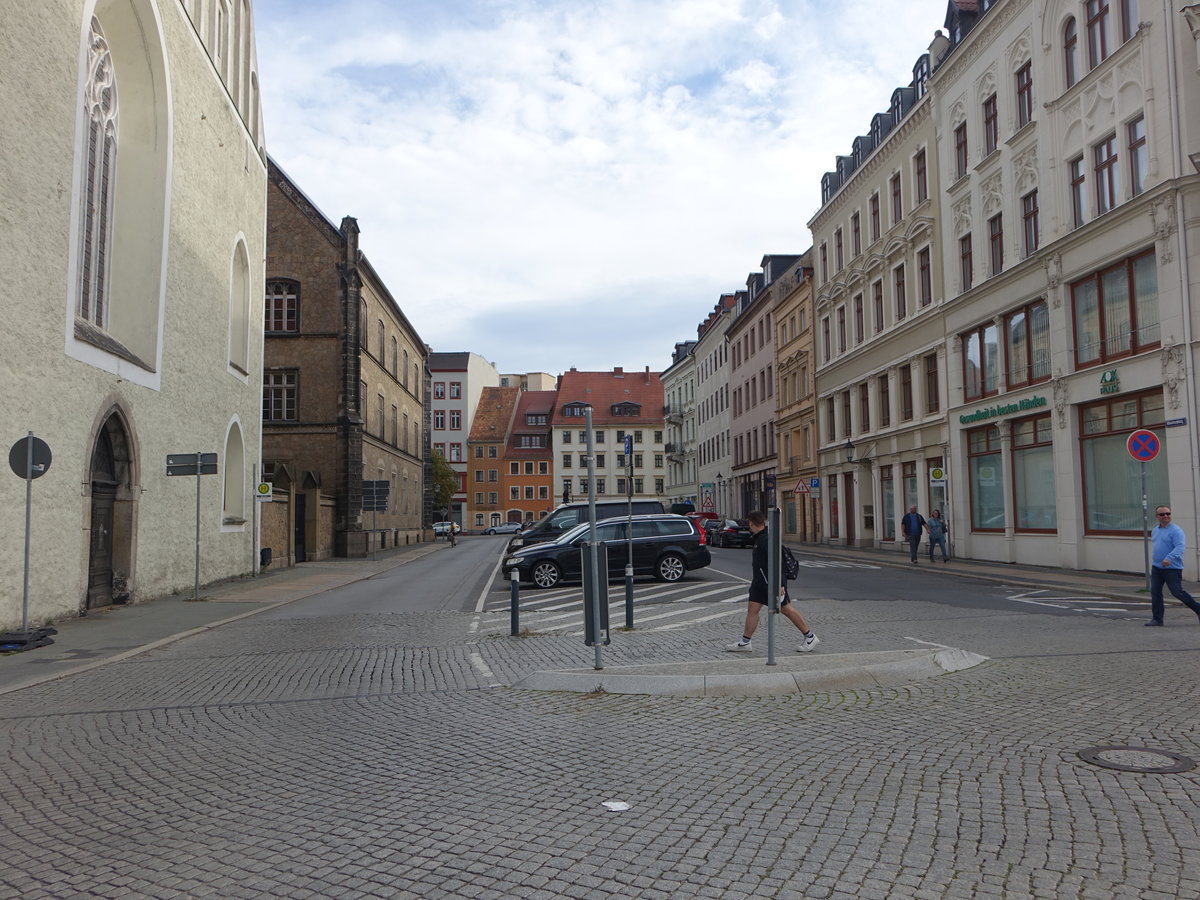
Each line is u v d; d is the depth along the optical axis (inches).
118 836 195.9
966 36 1145.4
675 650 433.7
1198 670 354.3
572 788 220.7
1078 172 941.8
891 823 188.1
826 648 430.9
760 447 2284.7
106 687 389.1
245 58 1107.9
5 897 163.8
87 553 654.5
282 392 1621.6
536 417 4328.3
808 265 1894.7
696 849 176.9
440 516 3927.2
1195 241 764.6
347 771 244.1
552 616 610.2
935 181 1273.4
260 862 177.8
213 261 957.2
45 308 586.6
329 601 786.2
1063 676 346.6
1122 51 850.8
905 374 1395.2
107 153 753.6
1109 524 896.9
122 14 740.7
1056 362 961.5
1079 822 185.9
